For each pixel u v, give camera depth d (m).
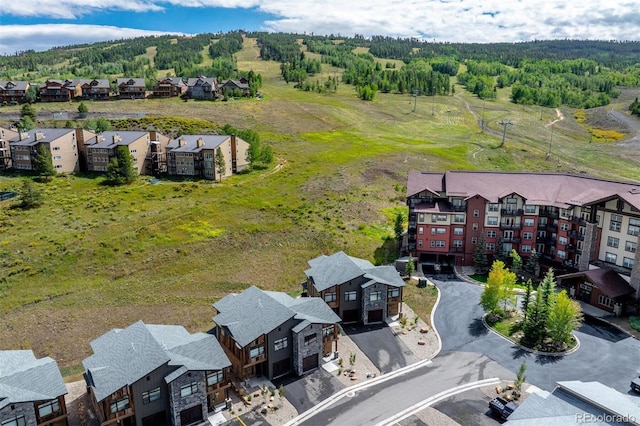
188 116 178.62
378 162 146.00
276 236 96.31
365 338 63.19
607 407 38.31
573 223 78.00
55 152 127.06
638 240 68.56
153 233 94.56
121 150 122.25
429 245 87.69
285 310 55.75
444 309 70.75
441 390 52.31
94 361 48.28
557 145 185.75
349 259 70.69
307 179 128.38
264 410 49.25
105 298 74.25
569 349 59.75
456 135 193.38
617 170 153.38
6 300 73.38
